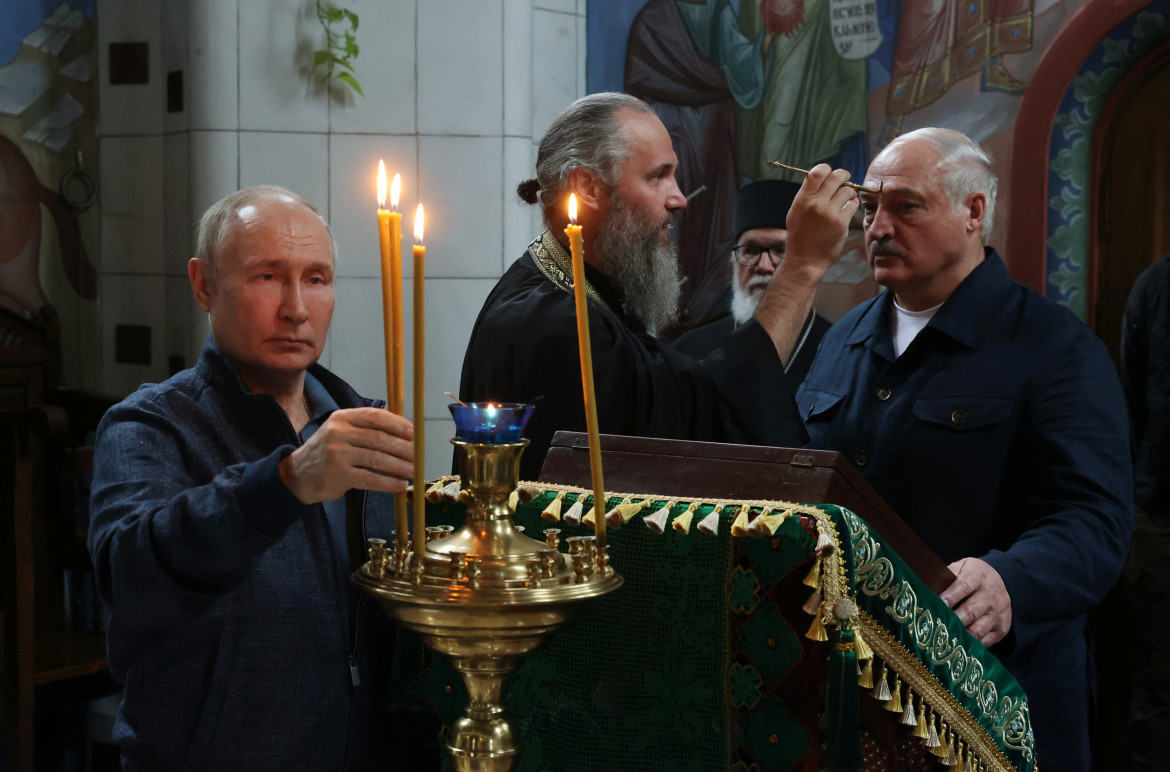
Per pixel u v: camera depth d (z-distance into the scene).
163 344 3.94
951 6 3.79
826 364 2.38
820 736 1.09
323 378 1.72
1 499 3.10
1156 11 3.46
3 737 3.22
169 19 3.82
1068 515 1.91
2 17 3.75
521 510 1.24
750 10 4.07
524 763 1.26
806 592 1.08
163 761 1.42
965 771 1.20
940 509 2.06
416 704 1.36
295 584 1.47
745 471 1.19
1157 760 3.44
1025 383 2.05
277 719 1.43
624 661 1.19
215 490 1.20
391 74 3.72
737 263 4.00
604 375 1.69
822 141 4.01
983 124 3.77
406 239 3.75
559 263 1.87
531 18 3.87
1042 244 3.71
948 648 1.20
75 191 3.95
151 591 1.23
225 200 1.56
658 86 4.18
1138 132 3.60
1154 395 3.55
